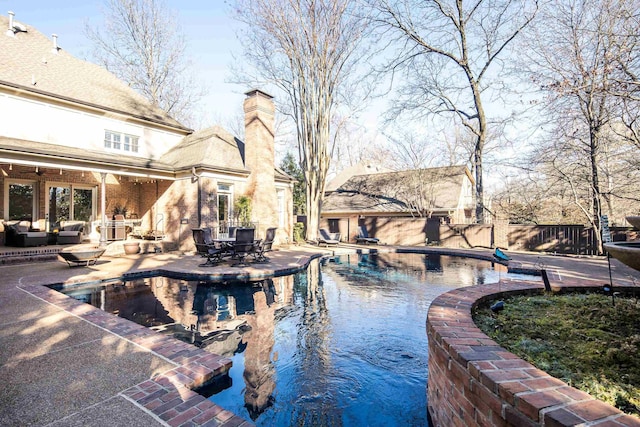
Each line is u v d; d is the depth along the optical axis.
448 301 3.68
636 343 2.67
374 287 8.40
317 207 18.75
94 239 14.88
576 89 8.34
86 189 14.90
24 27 15.24
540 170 14.18
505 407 1.75
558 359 2.48
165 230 15.14
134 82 25.28
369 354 4.45
